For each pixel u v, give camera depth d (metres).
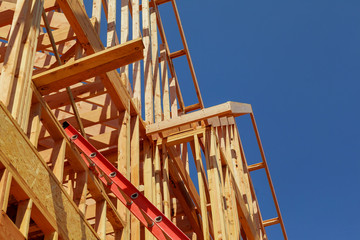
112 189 4.67
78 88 6.23
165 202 6.64
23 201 3.68
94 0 6.56
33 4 4.61
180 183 7.83
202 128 7.27
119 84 6.40
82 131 5.23
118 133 6.34
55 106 6.12
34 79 4.68
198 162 6.84
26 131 4.06
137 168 6.36
